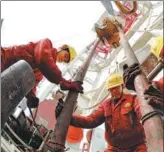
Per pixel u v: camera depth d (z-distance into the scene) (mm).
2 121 4609
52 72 7680
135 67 5664
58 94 9312
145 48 12328
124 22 13438
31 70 5402
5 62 7551
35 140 7293
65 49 9594
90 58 9680
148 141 4176
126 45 6969
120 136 8539
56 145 6746
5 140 5617
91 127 8961
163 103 4242
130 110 8461
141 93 5023
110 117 8672
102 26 10453
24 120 7324
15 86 4902
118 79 8836
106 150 8883
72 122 8789
